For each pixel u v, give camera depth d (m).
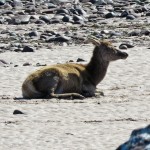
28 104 37.78
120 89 42.50
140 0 90.94
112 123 33.22
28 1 91.81
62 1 90.06
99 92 41.06
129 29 68.62
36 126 32.88
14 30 70.50
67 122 33.69
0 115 35.41
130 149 15.94
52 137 30.78
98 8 85.00
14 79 45.56
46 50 57.41
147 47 57.25
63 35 64.19
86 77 41.22
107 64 42.12
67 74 40.19
